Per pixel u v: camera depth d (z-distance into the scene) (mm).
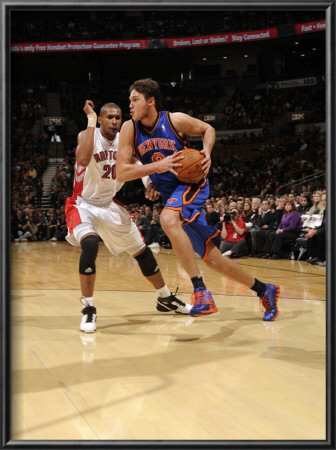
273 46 21484
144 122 3148
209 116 21594
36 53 22359
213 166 18688
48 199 19047
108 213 3680
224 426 1838
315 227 7934
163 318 3850
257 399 2113
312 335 3252
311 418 1915
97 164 3566
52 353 2854
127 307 4312
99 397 2133
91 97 23062
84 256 3412
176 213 3043
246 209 10102
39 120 22422
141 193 17859
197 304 2902
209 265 3385
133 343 3082
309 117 19500
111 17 21172
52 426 1827
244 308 4203
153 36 20766
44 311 4152
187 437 1740
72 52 22375
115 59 22781
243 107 20906
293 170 16297
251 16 19469
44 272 7062
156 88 3104
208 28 20031
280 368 2549
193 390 2225
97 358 2750
